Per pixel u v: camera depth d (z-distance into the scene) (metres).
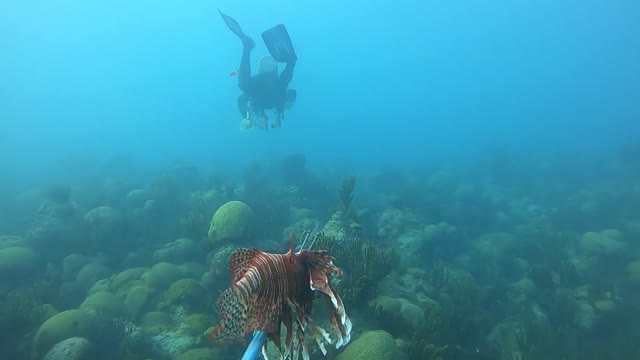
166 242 12.38
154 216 13.80
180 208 14.84
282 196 16.12
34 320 8.03
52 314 8.30
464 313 8.91
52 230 12.05
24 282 10.09
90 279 10.19
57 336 6.78
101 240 11.85
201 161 37.69
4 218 16.86
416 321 7.79
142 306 8.41
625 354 8.26
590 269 12.11
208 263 9.59
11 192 23.17
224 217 9.52
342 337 1.36
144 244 12.17
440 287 10.59
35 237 11.91
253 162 21.95
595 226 16.17
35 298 9.03
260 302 1.26
